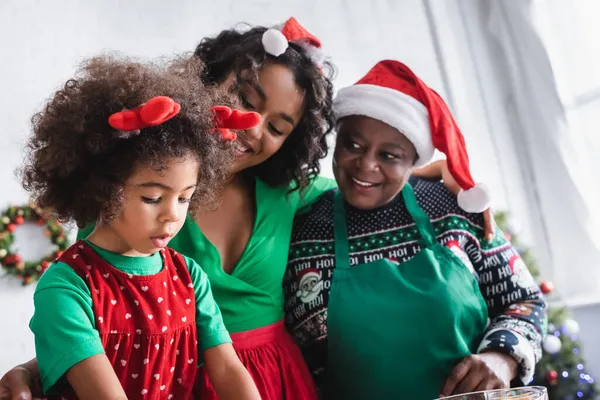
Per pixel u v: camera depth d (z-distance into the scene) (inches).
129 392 33.4
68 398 33.0
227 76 44.8
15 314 127.6
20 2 125.3
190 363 35.7
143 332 33.5
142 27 128.4
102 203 31.4
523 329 47.0
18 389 34.2
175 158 31.0
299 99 45.2
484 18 128.0
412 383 45.1
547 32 123.5
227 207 46.7
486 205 48.1
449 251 47.9
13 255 125.0
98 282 33.0
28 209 126.4
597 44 121.2
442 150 48.7
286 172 48.7
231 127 35.2
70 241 131.6
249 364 44.1
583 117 124.0
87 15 128.2
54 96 33.8
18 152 126.3
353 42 128.5
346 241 49.1
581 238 123.6
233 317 44.5
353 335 45.8
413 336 45.3
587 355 115.6
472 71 128.6
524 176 127.6
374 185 48.8
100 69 33.2
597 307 116.4
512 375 45.5
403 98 47.8
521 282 49.6
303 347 49.4
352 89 48.8
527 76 125.3
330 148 54.6
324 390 48.1
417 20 129.3
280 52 44.1
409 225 49.5
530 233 126.2
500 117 128.0
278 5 128.3
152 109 29.4
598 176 123.8
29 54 125.7
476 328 47.1
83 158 31.5
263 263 46.0
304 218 50.6
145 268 34.5
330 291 47.5
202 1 128.4
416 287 46.4
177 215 31.8
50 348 31.2
